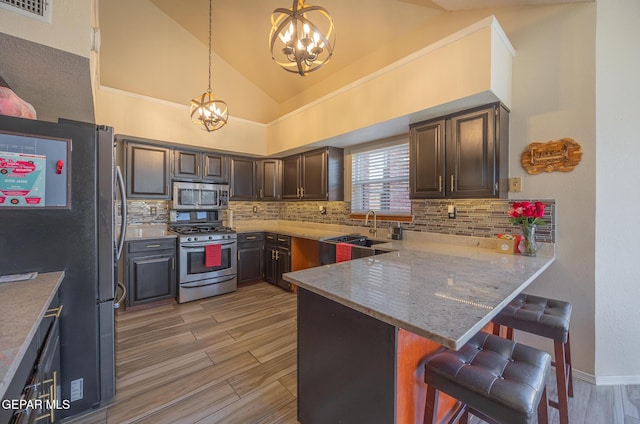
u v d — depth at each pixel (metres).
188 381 1.89
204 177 3.96
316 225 4.26
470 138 2.19
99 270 1.62
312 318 1.43
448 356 1.13
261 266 4.23
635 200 1.87
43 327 1.21
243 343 2.42
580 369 1.97
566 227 2.00
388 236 3.18
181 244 3.38
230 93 4.29
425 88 2.21
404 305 1.10
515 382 0.96
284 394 1.77
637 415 1.60
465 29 1.96
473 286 1.35
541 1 2.01
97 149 1.58
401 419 1.14
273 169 4.48
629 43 1.87
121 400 1.70
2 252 1.31
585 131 1.92
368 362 1.16
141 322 2.84
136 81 3.53
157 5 3.50
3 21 1.14
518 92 2.17
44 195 1.41
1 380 0.58
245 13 3.28
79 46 1.30
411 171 2.59
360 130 2.85
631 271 1.88
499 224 2.35
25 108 1.43
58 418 1.49
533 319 1.49
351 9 2.73
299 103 4.38
